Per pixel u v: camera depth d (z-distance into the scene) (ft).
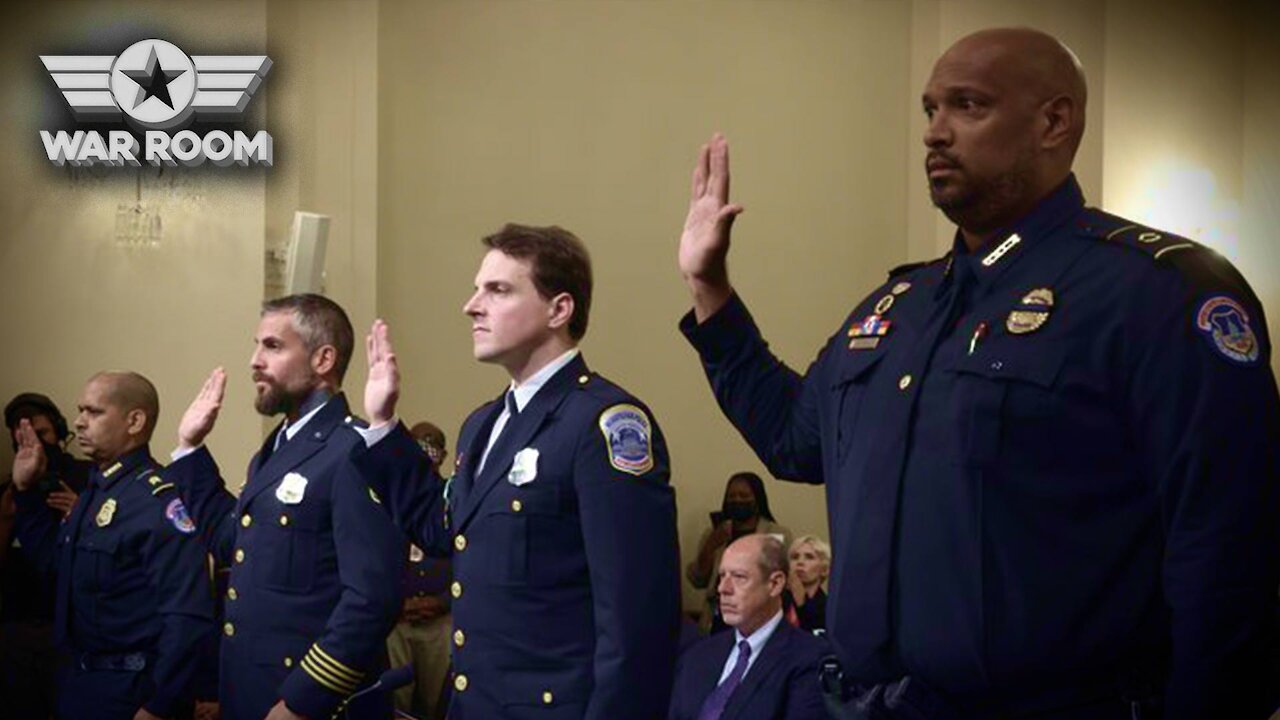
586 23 23.09
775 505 23.53
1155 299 5.85
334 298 21.15
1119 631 5.83
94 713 13.08
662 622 8.50
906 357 6.39
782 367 7.41
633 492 8.57
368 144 21.34
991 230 6.39
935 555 6.03
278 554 11.37
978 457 5.95
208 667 13.82
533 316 9.04
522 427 8.95
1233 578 5.61
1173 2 22.29
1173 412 5.73
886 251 23.91
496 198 22.62
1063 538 5.88
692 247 7.25
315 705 10.66
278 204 20.18
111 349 18.99
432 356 22.18
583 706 8.59
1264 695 5.74
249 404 19.22
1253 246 22.33
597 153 23.11
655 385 23.29
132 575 13.14
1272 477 5.71
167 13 19.38
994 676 5.89
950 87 6.32
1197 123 22.36
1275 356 22.38
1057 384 5.90
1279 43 22.45
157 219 19.12
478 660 8.82
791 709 12.18
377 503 10.91
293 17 20.68
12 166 18.94
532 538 8.75
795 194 23.73
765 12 23.72
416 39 22.22
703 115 23.52
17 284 18.88
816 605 17.44
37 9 19.15
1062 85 6.30
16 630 16.57
